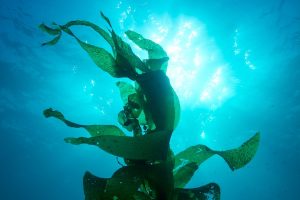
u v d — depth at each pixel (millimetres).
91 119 23094
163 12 13539
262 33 15266
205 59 16141
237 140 23703
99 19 14164
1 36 17500
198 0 13312
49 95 21703
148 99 1383
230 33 15070
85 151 32406
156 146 1096
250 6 13930
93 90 18844
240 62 16625
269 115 21719
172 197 1218
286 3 13781
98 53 1502
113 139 1123
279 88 19000
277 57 16656
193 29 14570
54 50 16953
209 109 19344
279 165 30062
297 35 15328
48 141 30344
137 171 1183
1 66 20078
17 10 15188
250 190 37219
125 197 1119
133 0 13023
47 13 14812
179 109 1410
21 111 25031
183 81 17297
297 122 23000
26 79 20656
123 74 1451
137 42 1681
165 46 15281
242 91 18656
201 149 1365
